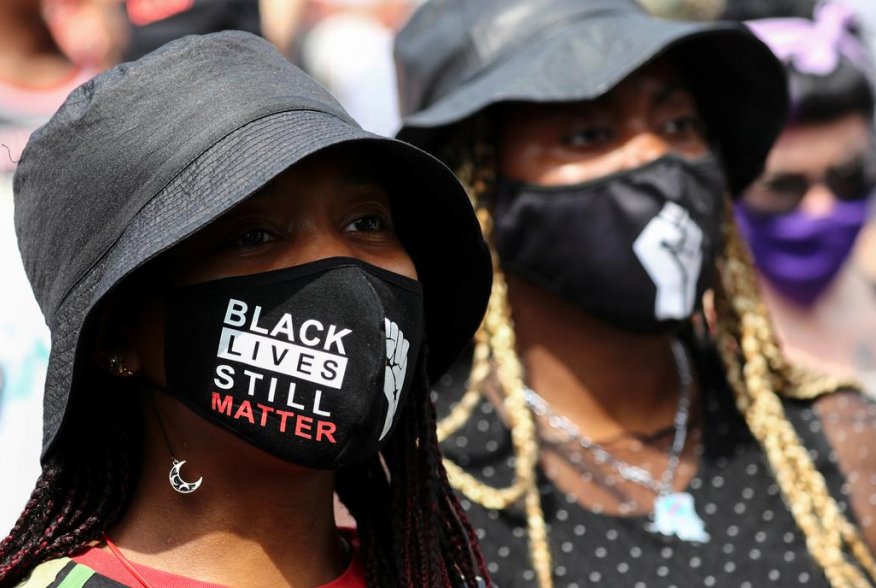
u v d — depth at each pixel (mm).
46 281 3039
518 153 4484
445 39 4707
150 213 2891
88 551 3057
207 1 5363
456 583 3385
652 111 4449
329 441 2955
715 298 4770
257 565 3078
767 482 4504
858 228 6133
